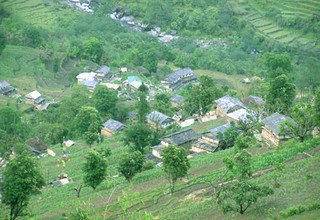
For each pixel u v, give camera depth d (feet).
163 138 413.59
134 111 543.39
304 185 267.18
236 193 248.32
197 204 279.49
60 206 311.47
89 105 538.88
